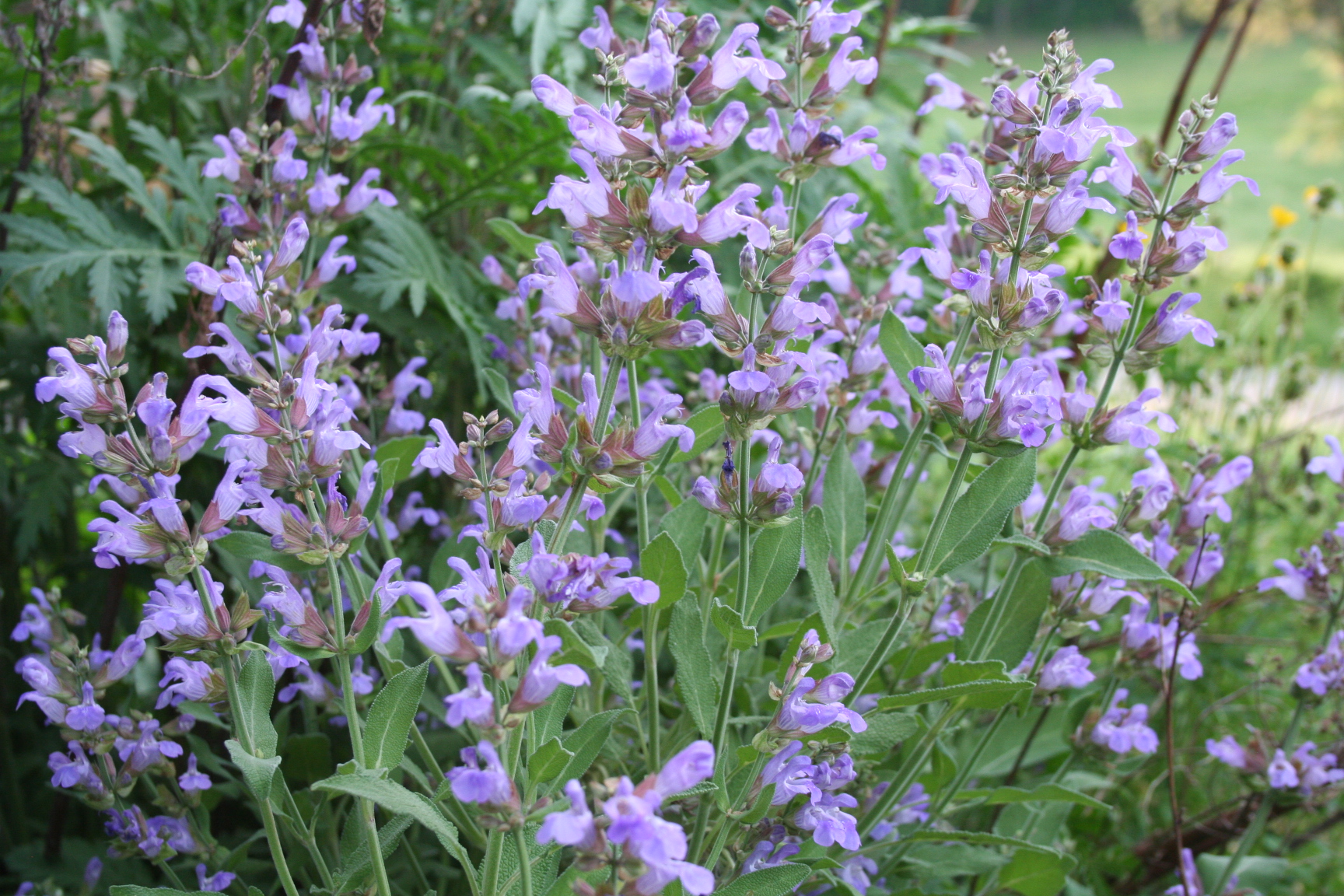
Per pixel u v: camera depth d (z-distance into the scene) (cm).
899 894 99
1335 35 432
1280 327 155
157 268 109
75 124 122
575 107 88
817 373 99
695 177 89
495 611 84
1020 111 92
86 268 115
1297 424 169
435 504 120
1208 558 105
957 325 106
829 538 102
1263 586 109
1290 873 124
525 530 90
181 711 97
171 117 121
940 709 105
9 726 114
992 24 632
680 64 88
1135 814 127
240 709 90
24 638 95
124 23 120
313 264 106
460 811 98
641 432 88
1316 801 108
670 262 122
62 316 113
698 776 84
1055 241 93
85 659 95
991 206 93
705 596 103
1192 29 786
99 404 87
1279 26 437
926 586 95
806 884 98
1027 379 94
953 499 95
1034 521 102
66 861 107
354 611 99
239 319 93
